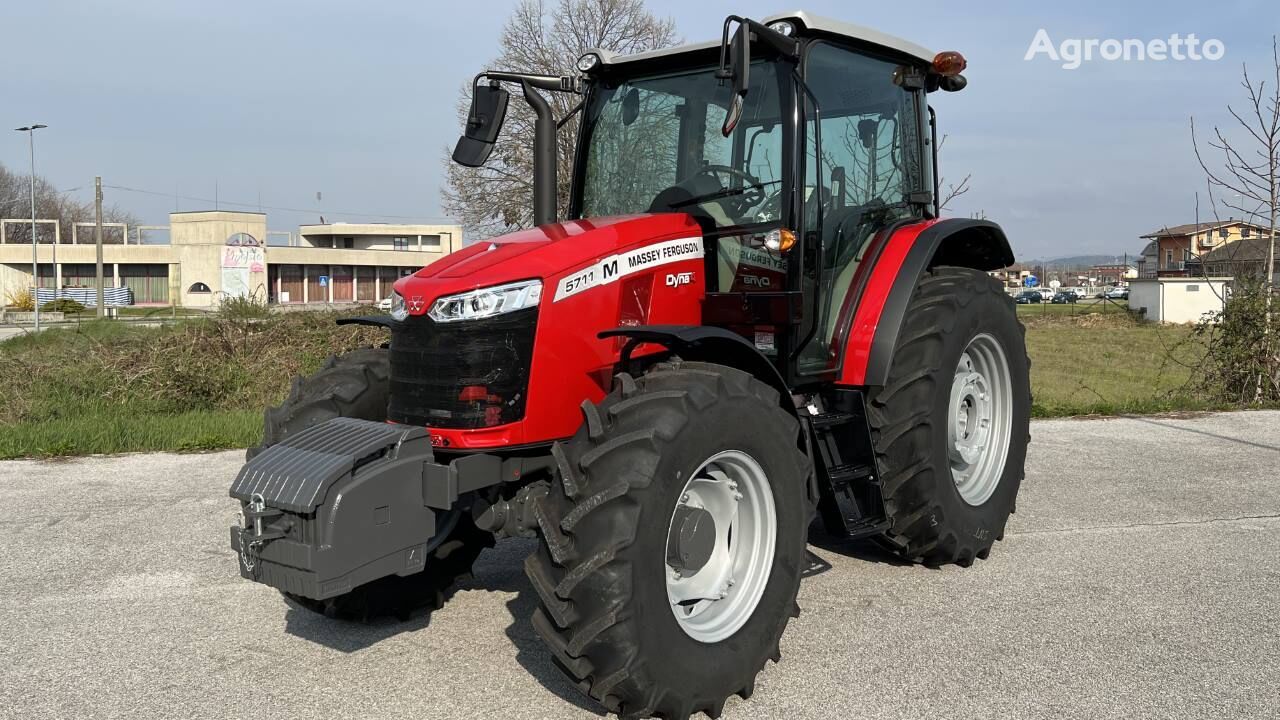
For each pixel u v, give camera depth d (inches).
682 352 133.0
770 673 132.3
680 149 162.2
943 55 185.5
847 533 155.1
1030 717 118.4
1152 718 118.0
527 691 127.6
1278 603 156.8
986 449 187.5
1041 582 167.8
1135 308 1619.1
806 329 152.9
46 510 223.6
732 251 151.9
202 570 180.4
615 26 902.4
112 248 2347.4
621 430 116.0
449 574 157.1
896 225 177.5
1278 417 349.1
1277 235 424.2
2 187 3196.4
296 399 145.8
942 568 175.9
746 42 127.6
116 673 134.4
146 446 301.1
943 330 162.6
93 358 410.3
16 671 135.3
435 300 129.0
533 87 168.6
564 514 113.4
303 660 138.7
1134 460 272.2
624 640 110.1
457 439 127.6
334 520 114.7
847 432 164.1
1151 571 173.6
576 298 133.3
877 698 124.2
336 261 2519.7
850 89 170.4
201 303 2348.7
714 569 127.9
